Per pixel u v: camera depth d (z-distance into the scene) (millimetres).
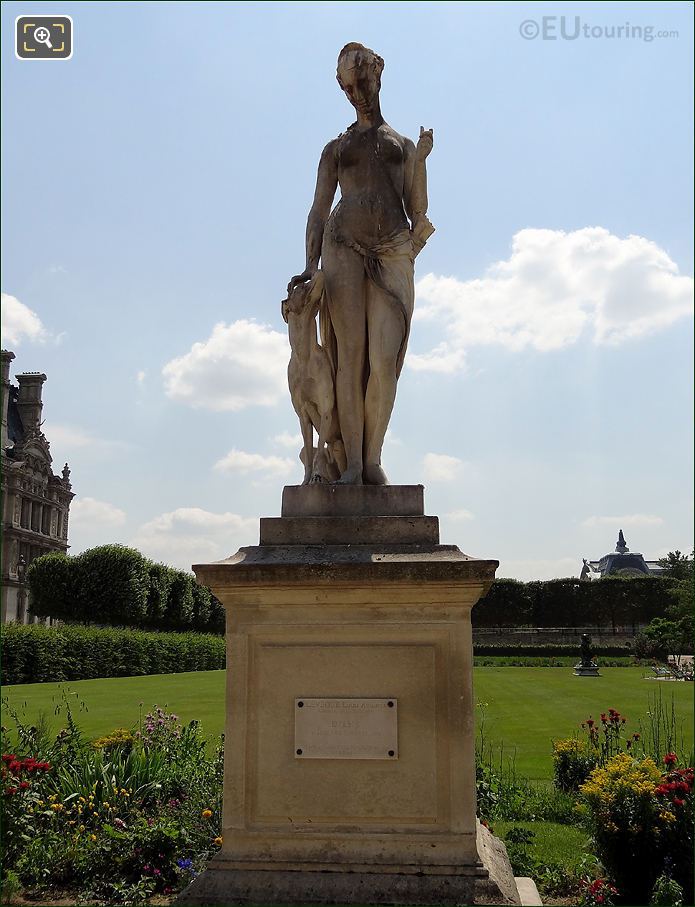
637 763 7219
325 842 4500
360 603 4723
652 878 6289
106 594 53969
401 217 5688
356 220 5566
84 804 7281
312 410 5520
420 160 5684
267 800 4594
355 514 5113
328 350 5531
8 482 69438
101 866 6488
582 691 23859
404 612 4699
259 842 4539
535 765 11742
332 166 5898
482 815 8938
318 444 5434
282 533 5012
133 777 7902
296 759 4613
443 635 4652
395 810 4504
